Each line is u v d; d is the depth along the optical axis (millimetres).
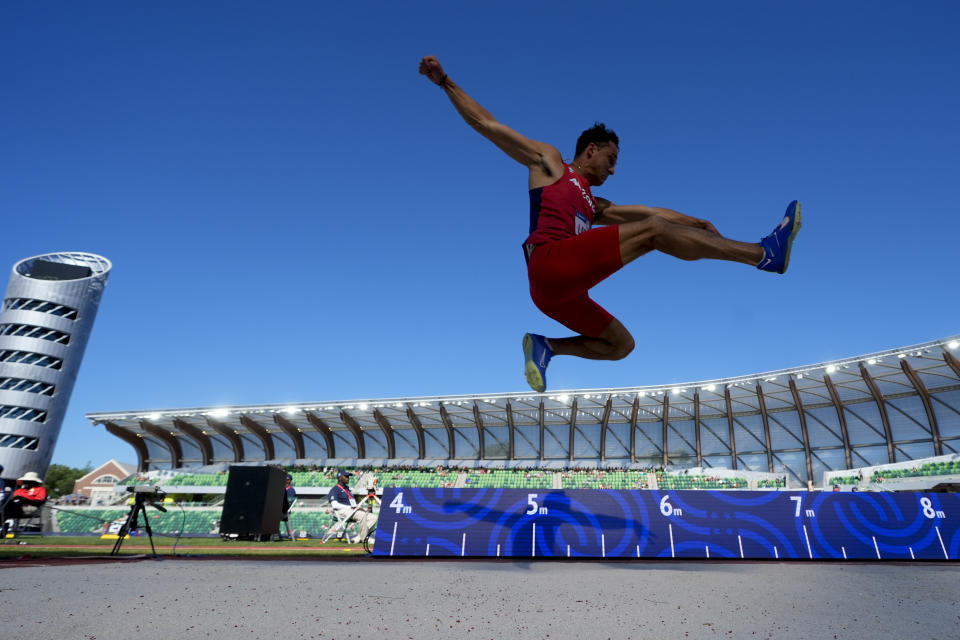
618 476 41031
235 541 12875
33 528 20719
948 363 30078
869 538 5809
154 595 2820
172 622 2229
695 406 40156
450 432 47469
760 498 5988
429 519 6039
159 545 9898
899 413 35406
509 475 43500
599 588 3314
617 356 3367
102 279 55062
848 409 37312
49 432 49719
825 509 5930
